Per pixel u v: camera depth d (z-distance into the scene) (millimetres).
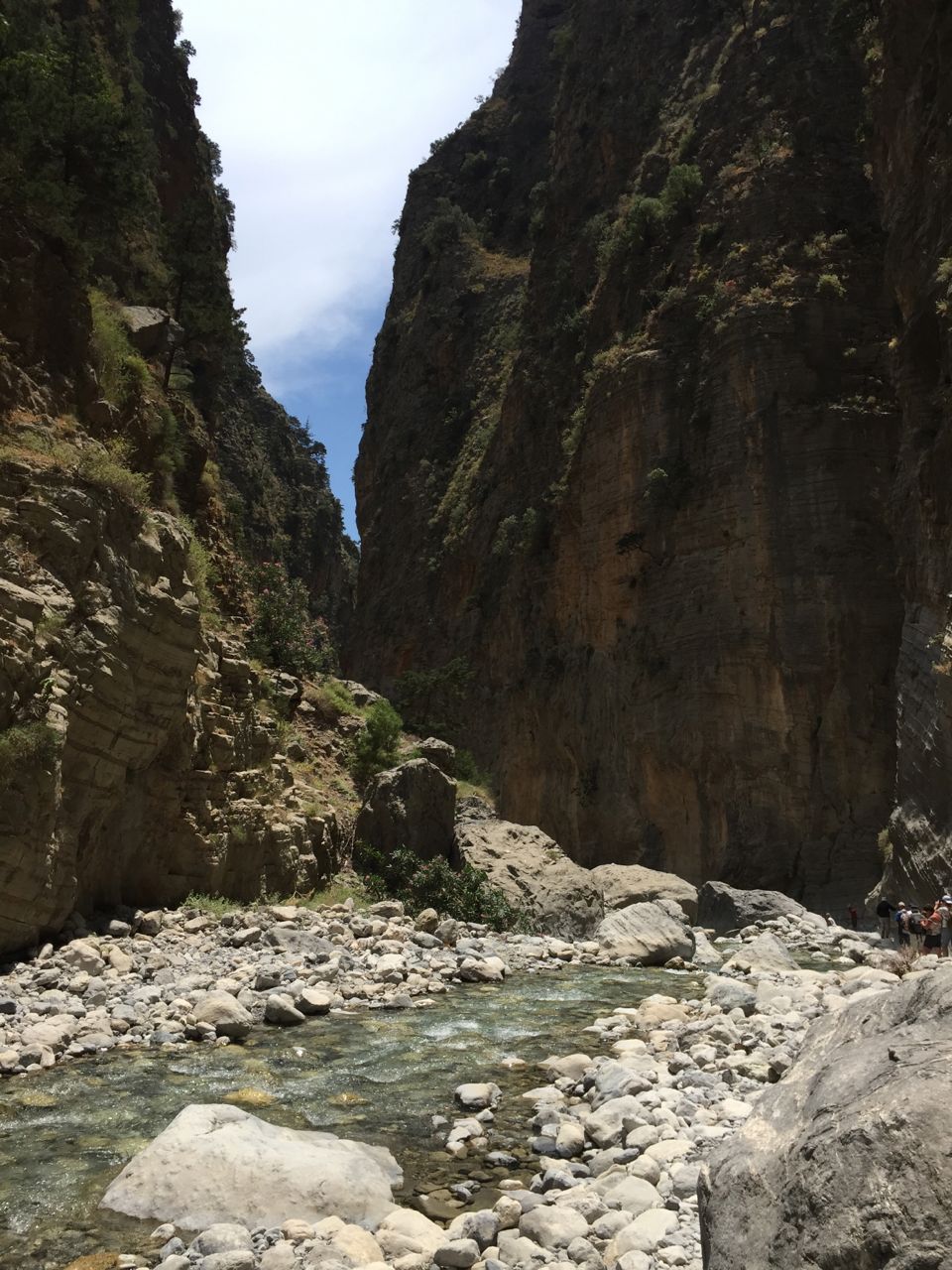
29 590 13961
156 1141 6473
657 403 47125
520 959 16047
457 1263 5184
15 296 18109
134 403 21578
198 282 32469
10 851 12578
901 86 34750
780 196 46344
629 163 64938
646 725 45312
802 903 37469
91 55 29906
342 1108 8141
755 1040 9680
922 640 27391
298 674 28203
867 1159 3328
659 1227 5332
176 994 11758
